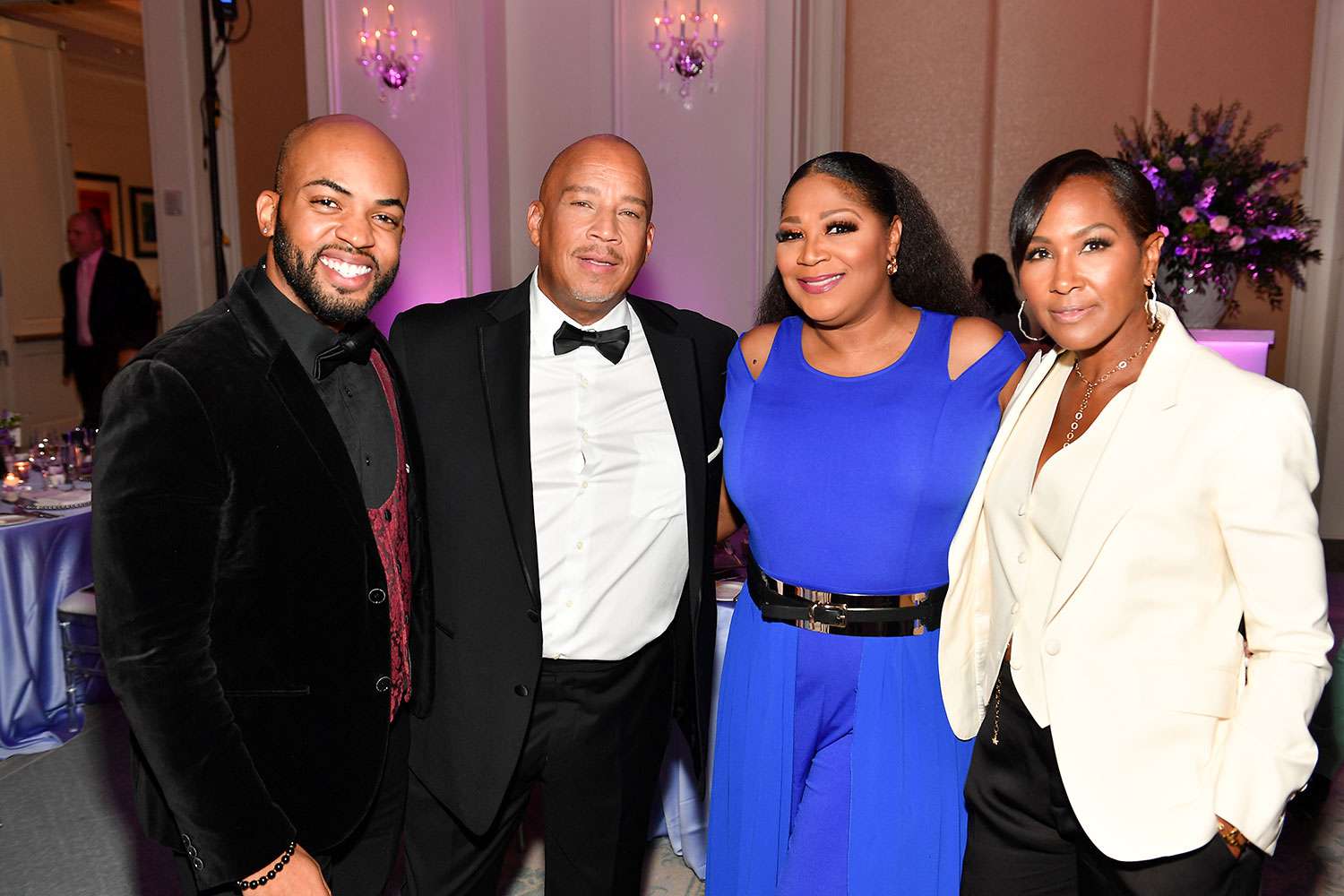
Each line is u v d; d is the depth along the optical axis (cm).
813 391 184
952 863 175
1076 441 149
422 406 180
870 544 176
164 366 131
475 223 568
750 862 186
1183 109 558
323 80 582
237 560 136
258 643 138
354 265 145
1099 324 144
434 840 185
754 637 187
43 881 275
